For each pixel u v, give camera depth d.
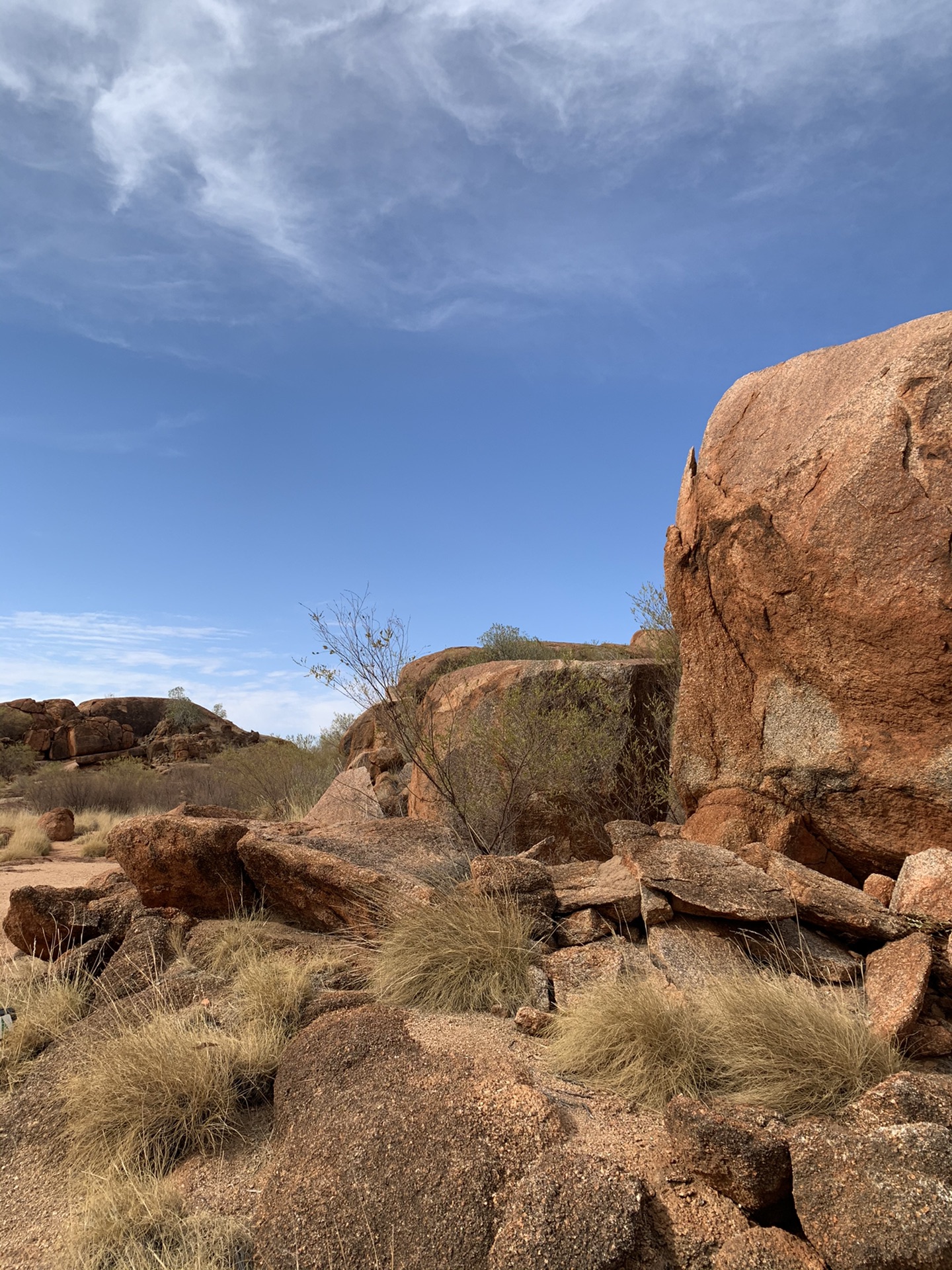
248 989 5.12
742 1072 3.70
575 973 4.84
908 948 4.12
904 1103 3.02
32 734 35.78
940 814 4.88
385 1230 2.97
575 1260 2.66
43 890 6.74
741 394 6.22
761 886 4.88
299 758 20.08
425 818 9.89
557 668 9.07
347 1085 3.84
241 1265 3.12
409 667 14.61
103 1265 3.24
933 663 4.75
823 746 5.34
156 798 24.73
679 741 6.48
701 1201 2.97
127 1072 4.25
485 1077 3.59
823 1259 2.66
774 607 5.53
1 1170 4.07
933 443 4.84
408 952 5.20
